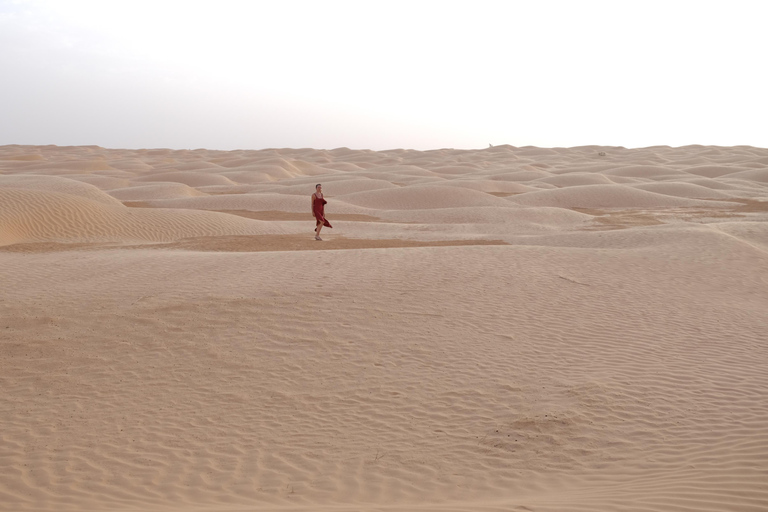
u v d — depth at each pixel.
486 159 121.12
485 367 9.98
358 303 12.94
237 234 29.78
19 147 160.75
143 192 52.00
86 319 12.22
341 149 151.50
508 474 6.72
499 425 8.02
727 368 9.84
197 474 6.89
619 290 14.34
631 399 8.64
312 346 10.91
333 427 8.14
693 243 19.75
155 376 9.88
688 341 11.22
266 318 12.14
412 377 9.68
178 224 29.94
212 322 11.98
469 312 12.54
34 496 6.31
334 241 27.17
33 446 7.66
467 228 33.47
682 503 5.47
